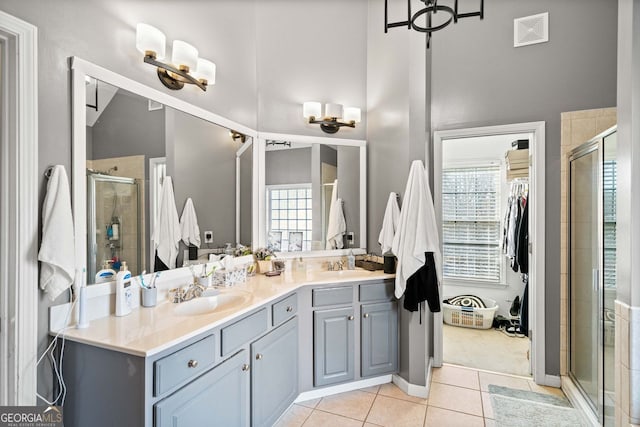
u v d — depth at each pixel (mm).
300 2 2885
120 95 1696
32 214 1310
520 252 3314
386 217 2615
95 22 1577
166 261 1942
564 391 2430
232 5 2512
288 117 2820
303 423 2086
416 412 2207
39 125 1347
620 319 1549
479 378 2688
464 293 4195
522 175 3266
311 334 2316
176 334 1332
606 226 1885
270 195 2748
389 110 2736
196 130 2186
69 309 1424
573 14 2512
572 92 2504
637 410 1464
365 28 3008
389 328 2521
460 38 2814
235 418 1638
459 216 4219
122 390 1241
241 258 2520
